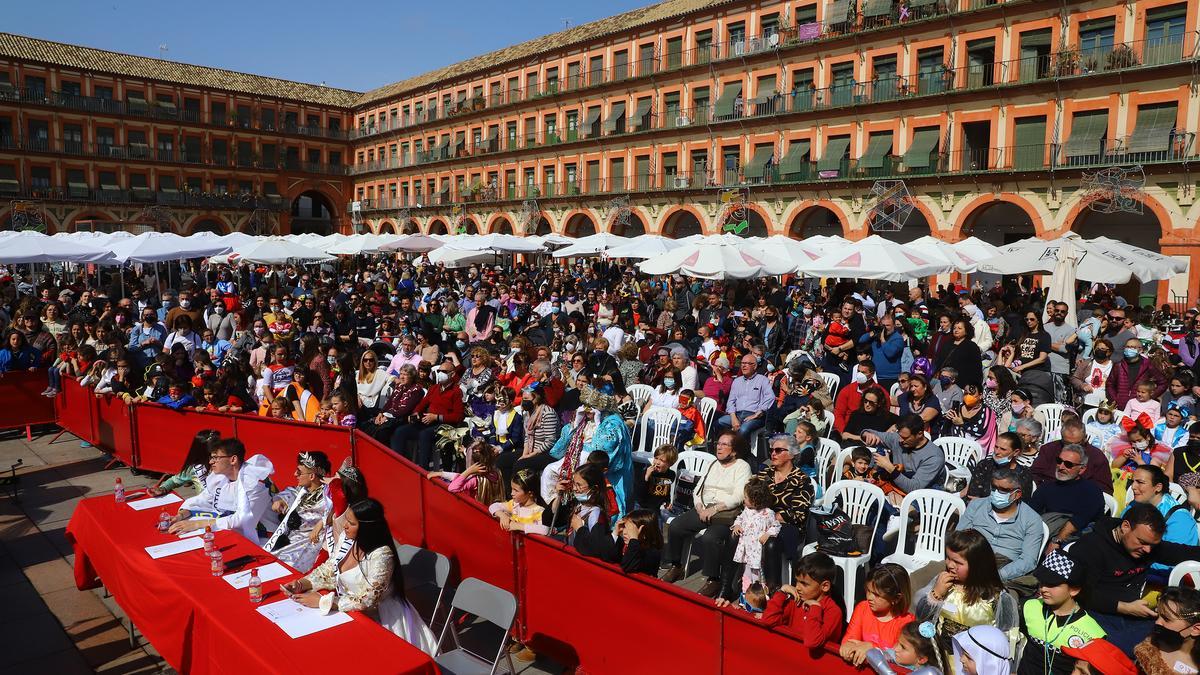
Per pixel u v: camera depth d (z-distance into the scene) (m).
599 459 6.37
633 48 43.47
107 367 11.69
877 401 8.73
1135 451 7.64
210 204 57.25
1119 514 7.45
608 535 5.53
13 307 18.36
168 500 7.25
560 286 24.05
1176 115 26.09
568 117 47.34
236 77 61.06
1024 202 29.67
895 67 33.19
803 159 36.16
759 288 25.47
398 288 24.94
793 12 36.38
